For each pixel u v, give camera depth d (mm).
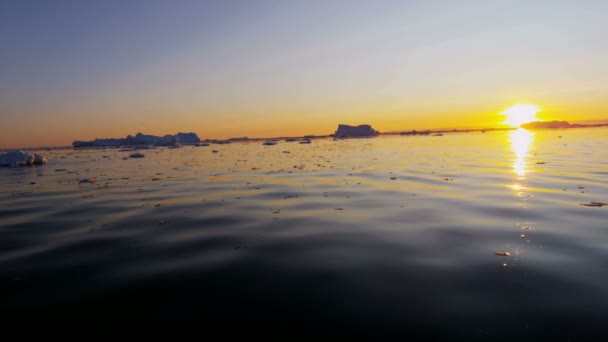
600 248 4977
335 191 9797
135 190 10969
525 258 4742
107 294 4055
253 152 31109
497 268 4465
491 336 3145
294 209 7809
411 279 4242
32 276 4555
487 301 3707
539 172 12289
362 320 3449
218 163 20188
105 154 34656
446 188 9734
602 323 3266
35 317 3631
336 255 5027
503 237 5574
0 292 4160
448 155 20734
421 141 42938
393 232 5965
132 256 5164
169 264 4840
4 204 9336
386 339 3156
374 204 8055
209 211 7832
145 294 4039
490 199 8188
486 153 21328
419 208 7535
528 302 3660
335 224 6535
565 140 32938
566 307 3543
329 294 3949
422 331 3252
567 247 5066
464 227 6133
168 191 10633
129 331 3363
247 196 9461
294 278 4348
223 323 3457
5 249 5586
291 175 13539
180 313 3645
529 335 3139
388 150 27203
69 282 4367
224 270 4617
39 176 15906
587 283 3996
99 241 5871
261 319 3508
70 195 10422
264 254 5129
